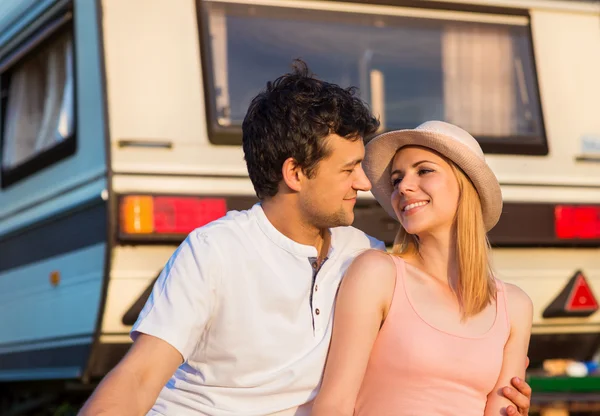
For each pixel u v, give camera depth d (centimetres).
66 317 538
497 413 304
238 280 279
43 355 570
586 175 582
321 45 546
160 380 268
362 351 293
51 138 570
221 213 504
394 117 559
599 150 588
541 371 557
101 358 510
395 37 561
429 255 319
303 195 289
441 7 569
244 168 511
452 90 570
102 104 502
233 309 278
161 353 269
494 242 554
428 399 296
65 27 549
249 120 296
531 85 582
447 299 309
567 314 565
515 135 578
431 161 315
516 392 304
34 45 588
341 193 290
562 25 593
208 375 281
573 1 595
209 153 508
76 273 526
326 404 282
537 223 567
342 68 548
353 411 300
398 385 298
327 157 287
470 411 299
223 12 526
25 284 594
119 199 494
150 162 501
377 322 300
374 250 312
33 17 590
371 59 555
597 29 600
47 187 561
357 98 294
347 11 551
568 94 589
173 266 280
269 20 534
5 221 627
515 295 320
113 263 493
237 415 278
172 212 498
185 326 271
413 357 297
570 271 571
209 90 514
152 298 278
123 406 257
